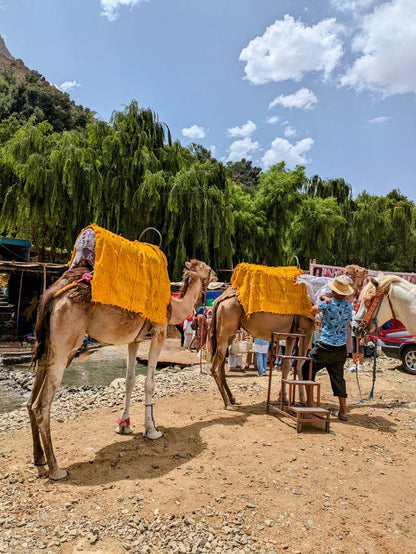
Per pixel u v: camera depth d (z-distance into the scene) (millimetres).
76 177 18938
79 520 3385
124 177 19828
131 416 6117
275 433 5371
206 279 6281
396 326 11117
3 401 8922
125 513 3475
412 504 3805
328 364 6168
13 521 3367
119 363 13883
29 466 4375
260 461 4477
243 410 6492
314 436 5332
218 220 21031
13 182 19922
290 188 27875
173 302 5809
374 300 6809
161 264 5320
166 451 4738
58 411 6508
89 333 4543
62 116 67188
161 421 5863
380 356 13414
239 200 27891
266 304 6461
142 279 4824
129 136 20531
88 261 4621
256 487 3932
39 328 4137
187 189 20750
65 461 4488
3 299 24547
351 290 5941
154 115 22250
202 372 10203
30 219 19609
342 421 6133
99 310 4422
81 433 5348
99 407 6754
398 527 3420
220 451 4742
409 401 7566
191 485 3930
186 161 22609
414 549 3145
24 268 16188
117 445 4918
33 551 3004
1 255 23656
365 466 4527
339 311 5961
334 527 3369
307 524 3389
